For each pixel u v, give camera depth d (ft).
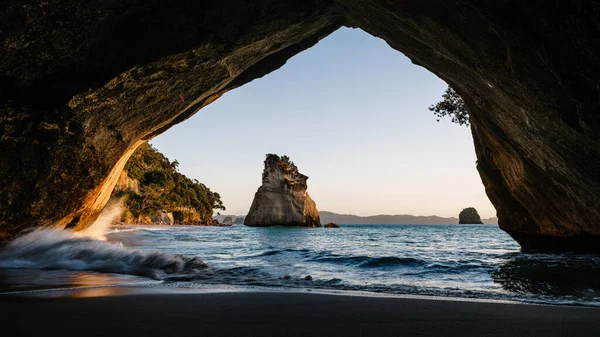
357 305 13.03
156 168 275.18
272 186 265.75
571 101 20.39
